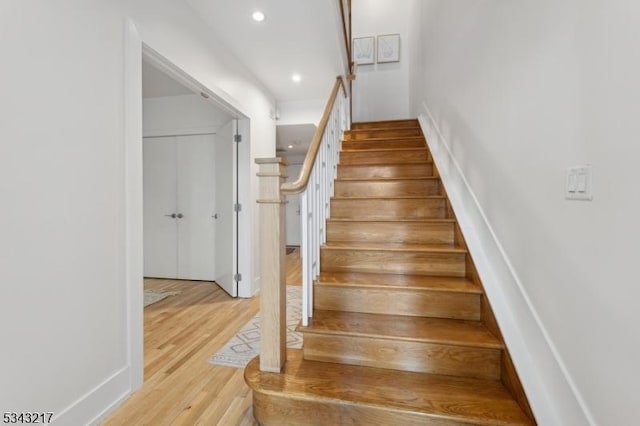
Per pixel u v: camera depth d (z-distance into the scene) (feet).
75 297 4.56
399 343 5.05
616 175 2.94
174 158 13.70
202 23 7.93
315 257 6.45
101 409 4.94
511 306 4.90
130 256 5.52
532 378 4.09
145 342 7.71
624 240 2.86
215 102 9.22
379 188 9.28
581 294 3.45
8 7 3.76
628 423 2.86
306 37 8.82
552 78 3.92
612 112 2.97
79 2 4.65
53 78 4.27
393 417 4.17
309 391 4.52
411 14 15.66
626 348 2.87
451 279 6.36
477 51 6.44
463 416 3.97
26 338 3.94
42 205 4.13
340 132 11.35
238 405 5.32
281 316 5.11
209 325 8.79
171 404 5.34
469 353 4.83
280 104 13.84
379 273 6.84
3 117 3.71
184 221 13.73
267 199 5.00
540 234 4.22
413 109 15.16
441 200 8.34
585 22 3.32
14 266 3.82
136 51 5.70
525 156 4.58
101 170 4.99
